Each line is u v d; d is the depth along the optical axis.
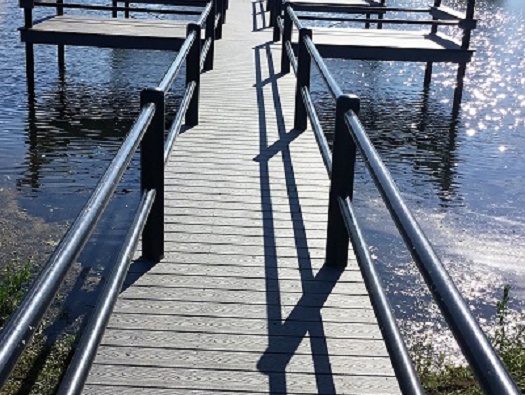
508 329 4.64
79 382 1.81
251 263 3.61
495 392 1.19
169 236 3.87
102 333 2.09
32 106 9.45
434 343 4.38
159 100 3.32
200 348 2.86
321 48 9.11
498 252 5.88
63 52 11.47
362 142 2.73
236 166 5.08
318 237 3.95
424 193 7.18
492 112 10.59
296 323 3.07
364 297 3.31
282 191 4.63
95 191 2.12
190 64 6.04
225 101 7.13
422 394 1.65
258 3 16.61
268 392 2.61
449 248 5.91
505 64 14.54
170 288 3.31
